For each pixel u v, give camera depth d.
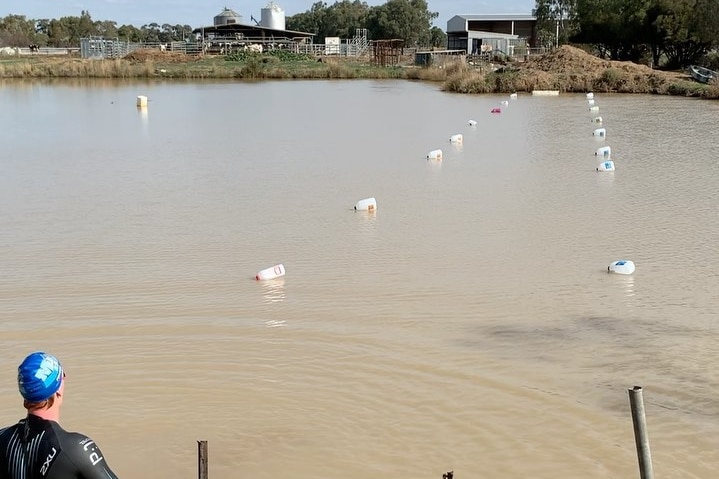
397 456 7.79
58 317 11.24
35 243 15.10
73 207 18.23
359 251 14.58
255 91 58.16
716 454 7.82
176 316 11.30
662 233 15.82
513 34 115.19
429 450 7.90
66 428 8.28
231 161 25.03
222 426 8.35
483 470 7.55
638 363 9.78
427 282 12.78
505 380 9.34
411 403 8.82
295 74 75.88
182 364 9.77
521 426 8.33
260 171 23.14
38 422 4.25
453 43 109.38
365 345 10.33
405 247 14.84
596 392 9.05
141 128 34.09
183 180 21.69
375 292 12.30
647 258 14.12
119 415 8.56
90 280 12.84
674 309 11.60
